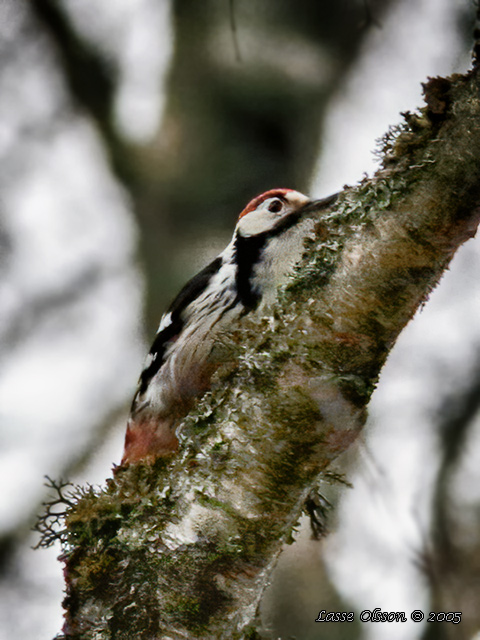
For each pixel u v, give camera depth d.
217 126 10.62
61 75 12.82
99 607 4.83
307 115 10.67
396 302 5.00
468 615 10.22
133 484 5.08
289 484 4.96
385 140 5.13
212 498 4.91
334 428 5.00
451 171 4.82
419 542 10.01
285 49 10.88
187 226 10.37
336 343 5.04
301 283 5.15
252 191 10.39
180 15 11.16
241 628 4.94
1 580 11.13
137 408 8.09
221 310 8.12
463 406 11.95
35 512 11.14
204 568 4.85
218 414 5.07
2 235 13.09
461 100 4.84
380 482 9.45
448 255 4.99
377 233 4.99
